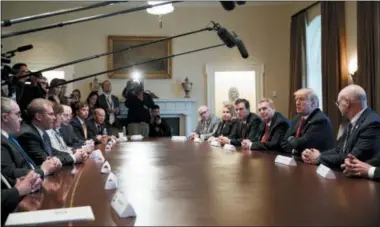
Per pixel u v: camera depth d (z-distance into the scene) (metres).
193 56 7.85
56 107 3.10
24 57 7.37
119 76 7.68
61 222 1.11
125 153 3.07
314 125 2.88
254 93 7.89
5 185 1.61
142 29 7.73
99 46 7.62
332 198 1.40
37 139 2.46
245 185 1.65
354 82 5.69
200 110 5.29
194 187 1.62
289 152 3.04
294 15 7.41
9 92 2.36
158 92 7.80
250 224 1.09
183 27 7.82
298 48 7.19
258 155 2.87
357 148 2.19
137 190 1.56
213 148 3.49
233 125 4.52
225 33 2.71
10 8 7.28
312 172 2.00
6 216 1.39
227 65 7.84
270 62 7.84
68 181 1.81
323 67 6.29
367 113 2.32
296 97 3.00
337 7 6.04
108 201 1.38
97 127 5.11
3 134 2.05
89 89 7.59
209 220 1.12
